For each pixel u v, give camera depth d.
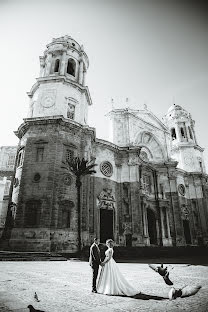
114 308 4.73
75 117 30.33
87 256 20.22
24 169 24.91
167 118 53.72
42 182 23.86
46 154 25.23
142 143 40.16
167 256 25.16
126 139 37.31
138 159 34.62
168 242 34.94
